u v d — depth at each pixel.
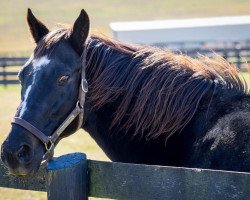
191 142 5.16
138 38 54.47
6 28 110.50
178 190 4.32
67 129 5.21
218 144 4.89
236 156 4.72
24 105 4.88
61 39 5.16
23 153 4.74
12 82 31.00
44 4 136.50
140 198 4.53
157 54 5.50
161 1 140.25
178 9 130.12
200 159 4.98
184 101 5.26
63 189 4.63
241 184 4.05
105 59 5.48
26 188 5.38
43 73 4.94
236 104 5.13
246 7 128.62
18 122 4.81
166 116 5.27
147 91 5.36
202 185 4.21
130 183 4.57
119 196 4.64
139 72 5.42
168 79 5.35
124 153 5.51
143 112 5.34
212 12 125.00
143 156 5.41
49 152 4.98
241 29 53.69
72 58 5.11
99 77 5.43
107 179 4.69
